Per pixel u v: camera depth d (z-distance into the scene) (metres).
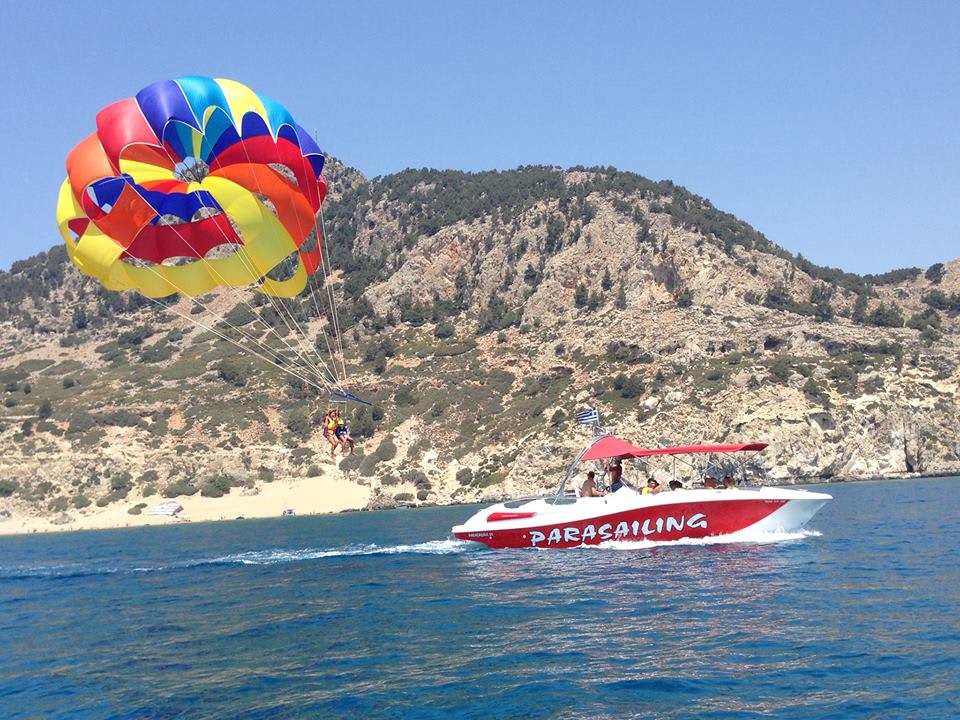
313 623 16.80
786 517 25.05
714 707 10.78
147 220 24.30
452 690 11.84
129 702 12.17
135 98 23.48
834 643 13.32
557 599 17.72
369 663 13.46
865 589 17.36
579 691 11.55
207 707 11.71
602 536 24.98
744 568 20.41
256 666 13.70
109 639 16.55
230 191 24.06
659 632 14.46
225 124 23.97
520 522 25.58
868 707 10.57
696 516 24.67
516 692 11.62
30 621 19.17
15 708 12.29
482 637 14.78
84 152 23.41
